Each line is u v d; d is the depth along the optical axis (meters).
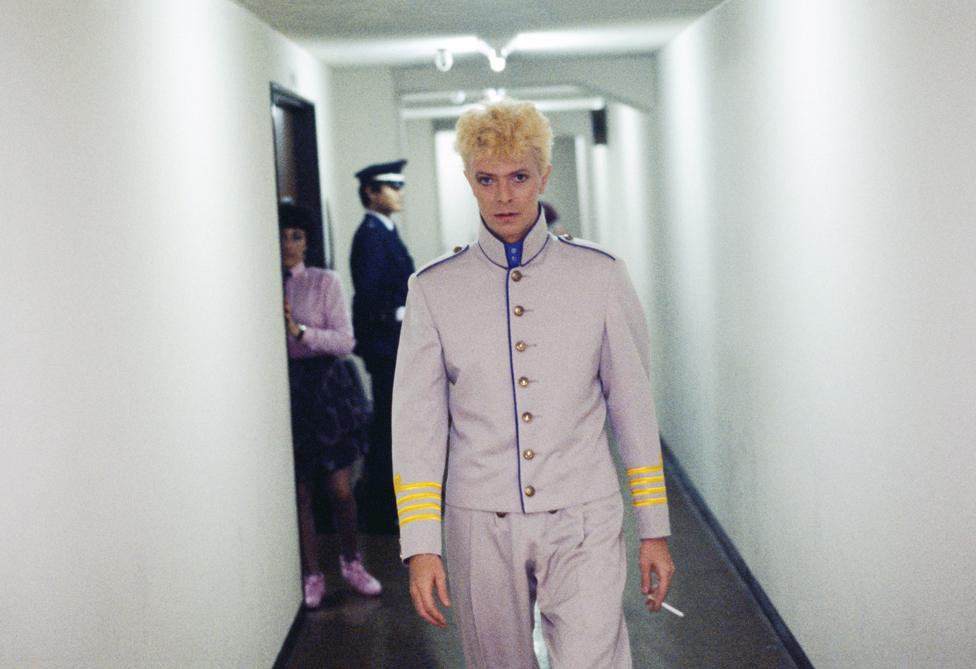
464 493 2.16
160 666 2.52
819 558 3.34
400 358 2.22
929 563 2.35
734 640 3.99
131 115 2.55
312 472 4.46
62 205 2.08
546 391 2.13
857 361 2.82
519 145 2.04
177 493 2.72
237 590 3.30
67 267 2.08
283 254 4.46
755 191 4.04
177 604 2.67
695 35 5.21
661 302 6.88
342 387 4.50
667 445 7.07
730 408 4.75
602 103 10.71
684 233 5.80
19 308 1.85
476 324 2.15
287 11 4.13
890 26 2.46
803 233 3.35
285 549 4.12
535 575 2.16
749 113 4.08
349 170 6.84
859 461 2.85
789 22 3.43
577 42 5.98
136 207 2.54
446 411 2.22
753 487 4.34
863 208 2.71
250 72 4.06
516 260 2.16
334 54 5.82
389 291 5.24
